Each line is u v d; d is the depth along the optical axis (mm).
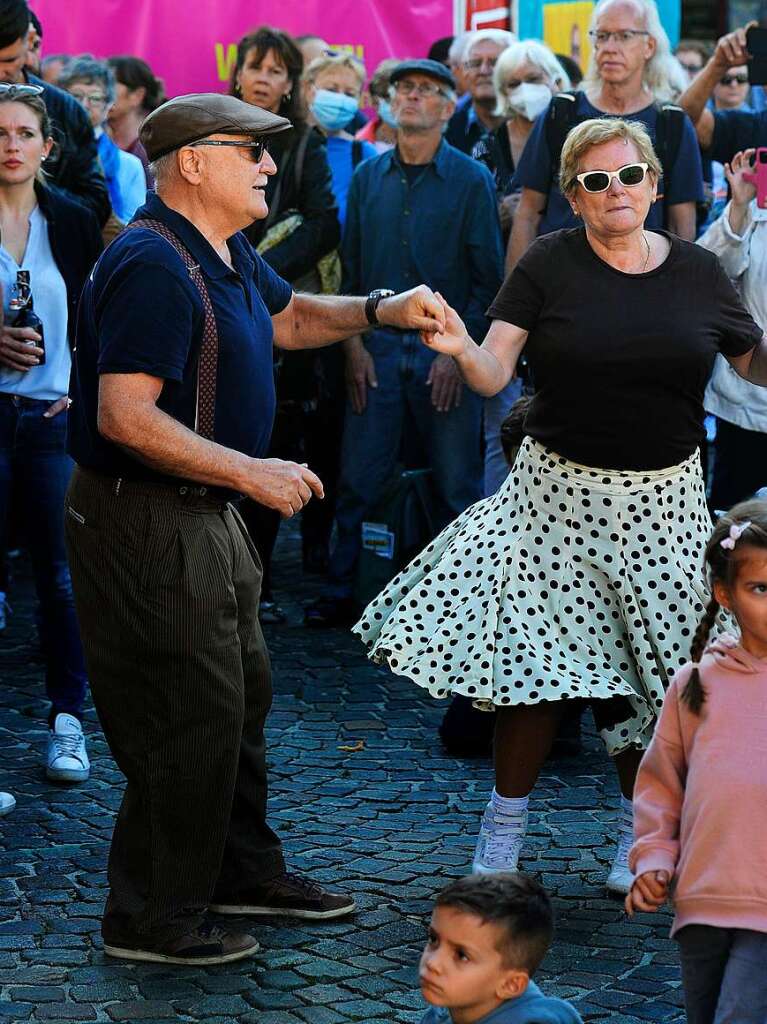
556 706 4348
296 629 7445
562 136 6695
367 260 7500
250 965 3986
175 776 3910
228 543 3967
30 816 5086
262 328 3967
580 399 4184
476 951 2686
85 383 3834
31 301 5434
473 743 5656
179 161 3830
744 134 7270
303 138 7488
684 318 4152
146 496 3818
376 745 5816
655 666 4203
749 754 2938
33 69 6566
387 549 7352
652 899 3010
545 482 4293
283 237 7391
